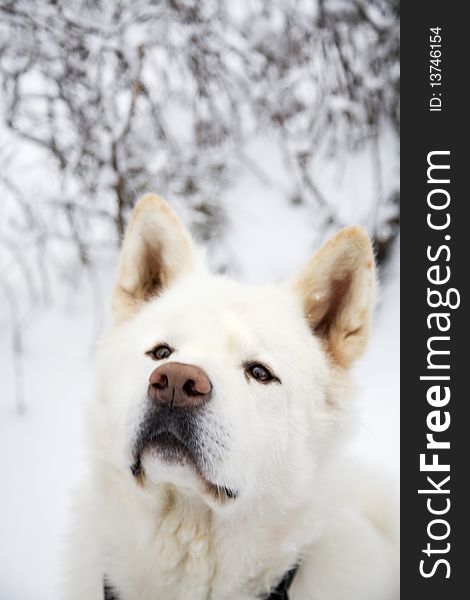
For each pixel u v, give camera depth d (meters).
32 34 5.26
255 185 6.27
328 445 2.80
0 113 5.42
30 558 3.70
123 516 2.65
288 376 2.66
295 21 6.16
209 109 5.97
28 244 5.46
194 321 2.64
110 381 2.74
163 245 3.09
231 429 2.36
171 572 2.64
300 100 6.23
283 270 5.71
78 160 5.35
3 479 4.20
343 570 2.73
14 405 4.79
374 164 6.23
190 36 5.62
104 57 5.50
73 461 4.36
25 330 5.42
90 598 2.75
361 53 6.12
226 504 2.43
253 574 2.63
